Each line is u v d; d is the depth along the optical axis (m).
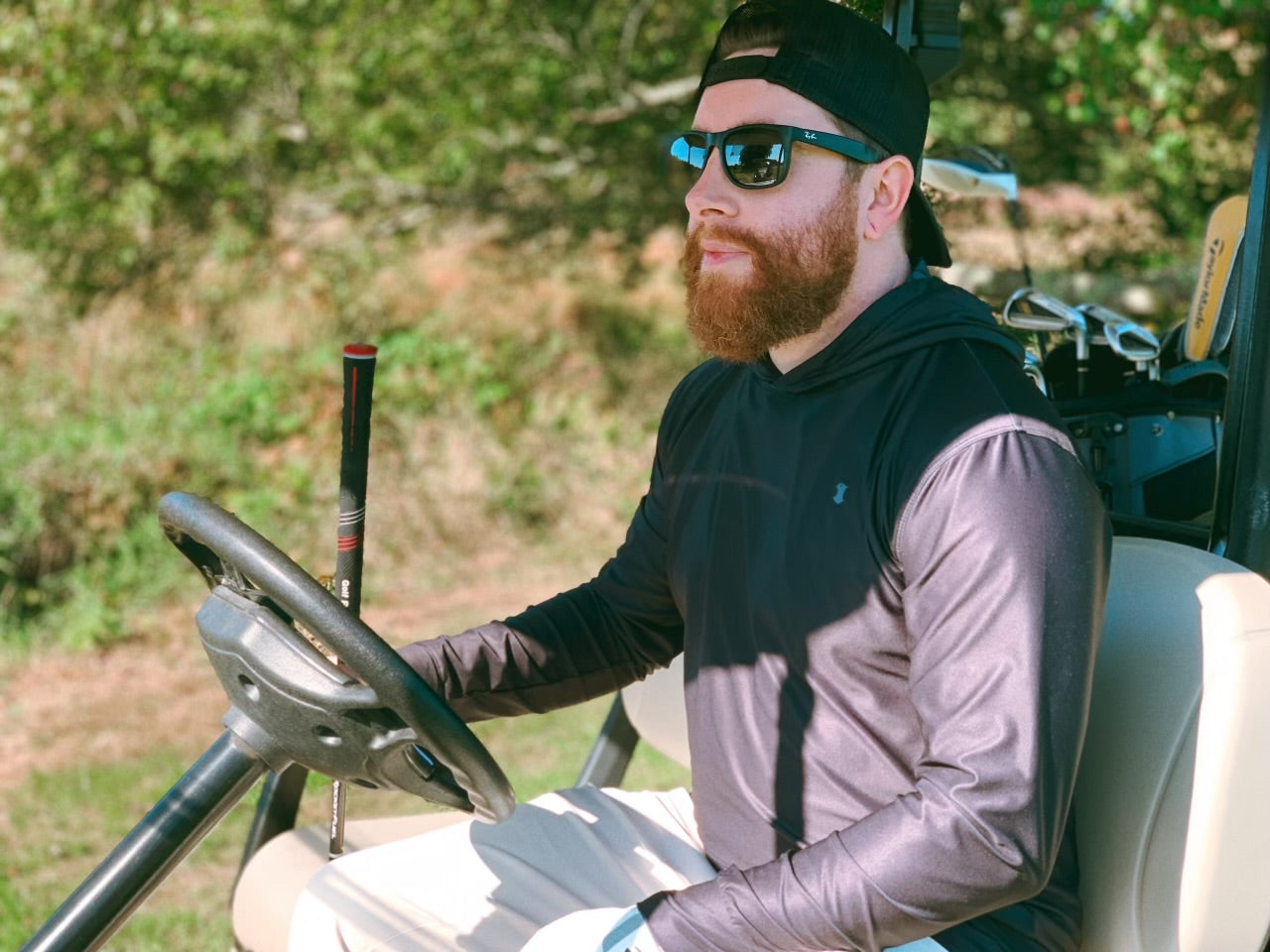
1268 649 1.40
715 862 1.60
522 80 7.82
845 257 1.53
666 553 1.78
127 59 6.80
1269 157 1.53
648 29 7.84
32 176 7.00
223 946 2.85
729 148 1.52
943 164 2.20
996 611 1.30
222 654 1.31
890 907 1.28
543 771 3.90
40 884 3.35
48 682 5.11
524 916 1.61
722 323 1.54
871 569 1.43
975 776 1.27
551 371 8.62
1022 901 1.40
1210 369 1.85
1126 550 1.58
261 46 7.11
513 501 6.94
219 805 1.33
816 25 1.52
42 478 6.10
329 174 8.30
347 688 1.26
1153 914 1.43
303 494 6.59
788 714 1.49
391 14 7.40
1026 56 7.28
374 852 1.72
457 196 8.84
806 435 1.51
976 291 2.50
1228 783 1.39
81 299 7.75
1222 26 6.47
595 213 8.86
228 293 8.20
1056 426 1.39
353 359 1.41
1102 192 8.34
